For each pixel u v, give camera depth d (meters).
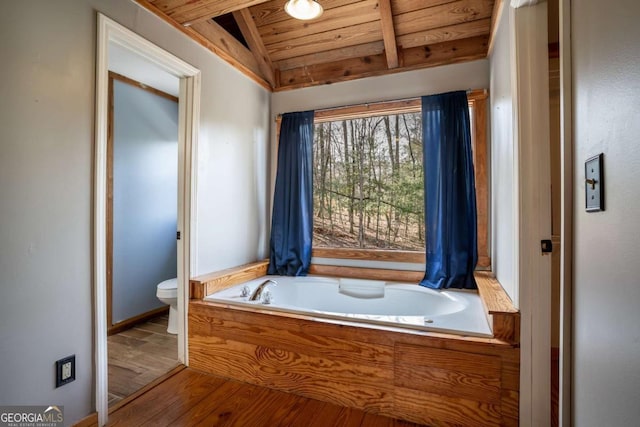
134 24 1.79
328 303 2.70
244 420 1.62
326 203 3.06
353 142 2.98
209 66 2.40
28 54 1.32
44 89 1.38
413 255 2.70
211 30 2.42
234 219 2.68
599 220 0.73
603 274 0.71
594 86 0.75
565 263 0.90
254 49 2.86
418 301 2.41
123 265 2.95
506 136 1.81
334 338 1.80
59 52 1.43
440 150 2.46
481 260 2.46
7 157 1.26
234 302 2.11
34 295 1.35
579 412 0.83
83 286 1.53
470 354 1.55
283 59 3.06
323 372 1.81
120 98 2.94
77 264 1.51
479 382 1.54
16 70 1.29
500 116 2.00
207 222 2.38
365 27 2.64
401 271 2.70
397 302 2.50
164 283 2.89
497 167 2.15
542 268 1.50
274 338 1.93
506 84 1.79
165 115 3.41
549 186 1.50
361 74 2.85
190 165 2.23
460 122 2.42
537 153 1.51
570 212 0.88
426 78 2.65
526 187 1.53
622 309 0.64
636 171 0.59
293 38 2.82
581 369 0.82
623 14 0.62
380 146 2.89
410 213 2.79
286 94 3.15
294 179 2.96
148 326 3.01
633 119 0.59
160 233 3.35
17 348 1.29
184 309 2.20
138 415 1.66
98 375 1.57
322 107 3.00
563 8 0.89
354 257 2.88
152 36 1.91
